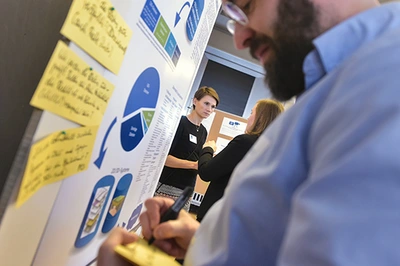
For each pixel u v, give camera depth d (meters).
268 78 0.57
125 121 0.68
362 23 0.41
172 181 2.06
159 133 1.00
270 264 0.36
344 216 0.22
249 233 0.37
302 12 0.48
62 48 0.37
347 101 0.27
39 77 0.59
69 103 0.43
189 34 0.97
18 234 0.40
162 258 0.50
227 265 0.38
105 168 0.65
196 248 0.45
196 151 2.22
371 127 0.24
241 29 0.60
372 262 0.20
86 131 0.50
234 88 4.49
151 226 0.57
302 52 0.49
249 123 1.70
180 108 1.23
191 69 1.18
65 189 0.50
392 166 0.21
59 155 0.44
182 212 0.63
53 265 0.54
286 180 0.34
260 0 0.53
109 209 0.75
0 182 0.55
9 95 0.56
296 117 0.35
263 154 0.39
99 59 0.48
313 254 0.23
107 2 0.45
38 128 0.37
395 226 0.20
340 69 0.33
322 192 0.24
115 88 0.57
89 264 0.72
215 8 1.25
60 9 0.60
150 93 0.78
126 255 0.46
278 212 0.35
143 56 0.66
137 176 0.91
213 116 3.91
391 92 0.24
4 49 0.55
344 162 0.23
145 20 0.61
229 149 1.53
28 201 0.40
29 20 0.57
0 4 0.53
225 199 0.43
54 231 0.50
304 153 0.33
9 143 0.56
